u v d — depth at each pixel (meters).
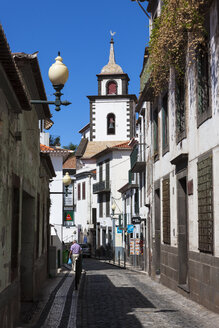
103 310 12.31
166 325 9.98
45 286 18.44
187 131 14.49
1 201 8.17
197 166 13.07
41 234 17.81
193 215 13.62
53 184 38.06
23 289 14.01
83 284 19.45
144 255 28.67
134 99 61.47
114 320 10.75
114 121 61.19
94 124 61.25
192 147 13.85
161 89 17.30
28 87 12.88
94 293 16.22
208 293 11.79
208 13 11.76
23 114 11.62
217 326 9.63
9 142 9.07
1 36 6.43
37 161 15.89
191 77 13.89
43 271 19.22
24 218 14.53
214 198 11.31
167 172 18.12
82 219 61.34
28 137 12.98
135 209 35.44
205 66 12.63
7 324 8.73
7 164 8.84
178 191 15.96
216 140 11.30
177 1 12.60
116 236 46.06
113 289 17.44
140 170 30.56
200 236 12.57
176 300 14.02
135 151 30.03
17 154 10.38
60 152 37.44
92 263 41.69
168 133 17.91
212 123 11.67
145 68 22.25
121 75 61.81
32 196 14.13
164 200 18.53
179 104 16.11
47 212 21.91
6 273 8.70
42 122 17.95
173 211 16.81
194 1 11.93
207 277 11.91
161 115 19.47
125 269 31.95
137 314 11.52
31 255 14.23
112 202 50.22
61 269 29.44
